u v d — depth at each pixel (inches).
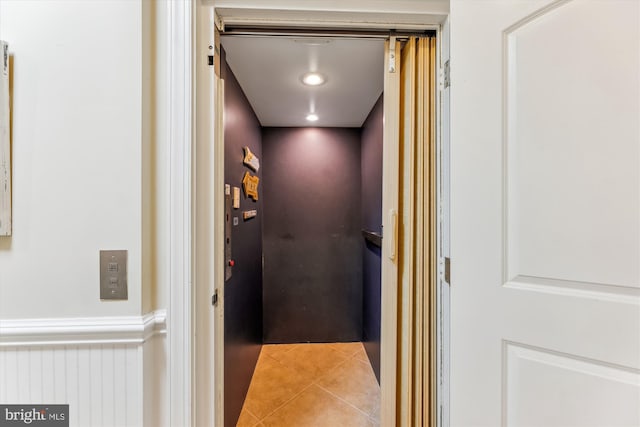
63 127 29.1
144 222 30.4
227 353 51.3
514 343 29.3
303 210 99.8
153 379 31.3
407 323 45.0
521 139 28.4
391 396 45.6
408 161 44.3
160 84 31.5
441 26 39.3
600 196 24.7
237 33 38.6
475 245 31.6
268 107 79.0
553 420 27.2
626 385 24.0
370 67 56.4
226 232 51.8
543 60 27.0
